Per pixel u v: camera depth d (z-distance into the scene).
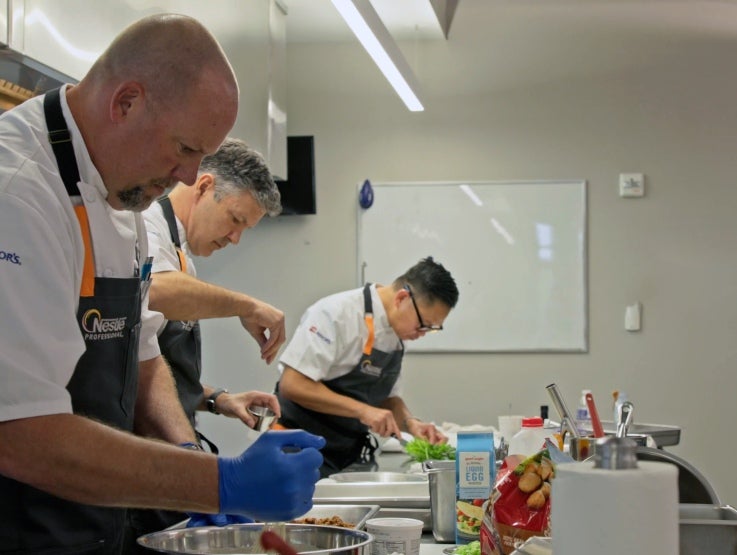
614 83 5.11
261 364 5.16
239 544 1.57
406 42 5.22
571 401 5.05
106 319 1.54
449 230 5.15
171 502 1.30
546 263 5.10
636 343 5.05
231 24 3.91
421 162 5.19
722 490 4.98
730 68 5.06
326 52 5.29
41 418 1.25
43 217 1.33
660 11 5.10
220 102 1.43
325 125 5.26
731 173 5.05
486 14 5.19
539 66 5.15
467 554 1.69
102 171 1.48
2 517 1.43
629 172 5.09
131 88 1.41
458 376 5.12
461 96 5.19
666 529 0.91
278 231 5.23
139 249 1.73
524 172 5.14
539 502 1.42
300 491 1.31
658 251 5.06
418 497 2.13
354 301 3.64
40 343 1.27
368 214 5.19
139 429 1.87
